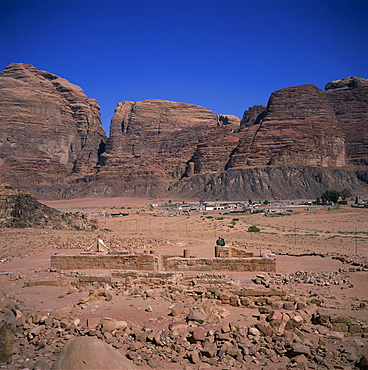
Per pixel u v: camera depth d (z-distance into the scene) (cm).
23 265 3222
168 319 1498
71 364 855
